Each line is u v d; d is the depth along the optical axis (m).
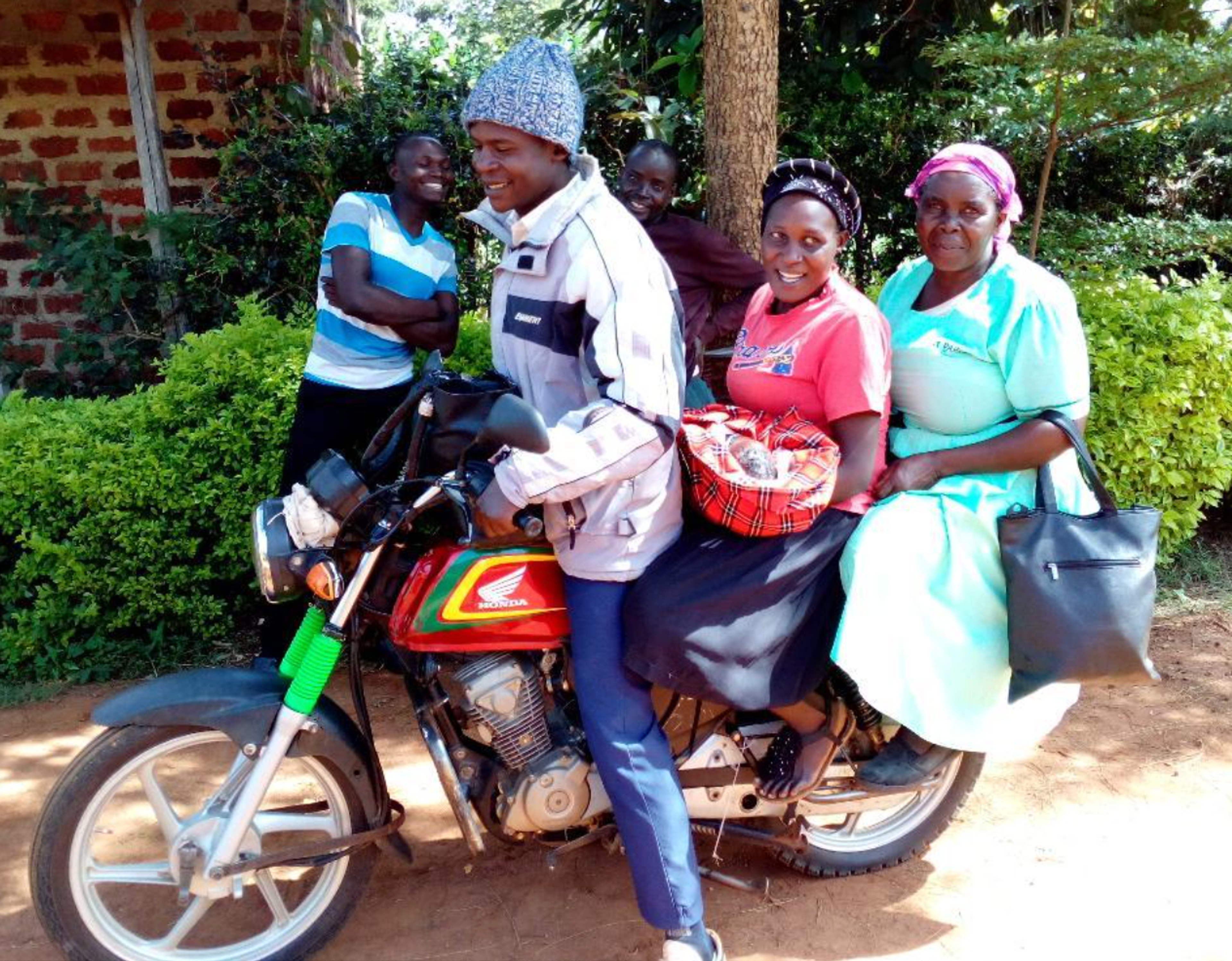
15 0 5.77
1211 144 6.23
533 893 2.83
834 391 2.35
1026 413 2.53
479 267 5.91
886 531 2.43
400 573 2.42
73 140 5.93
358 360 3.69
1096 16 5.77
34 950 2.60
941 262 2.57
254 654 4.23
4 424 4.11
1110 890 2.82
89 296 5.75
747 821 2.85
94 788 2.28
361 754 2.47
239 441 4.06
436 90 5.59
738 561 2.35
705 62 4.23
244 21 5.84
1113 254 5.29
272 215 5.50
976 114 5.04
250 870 2.36
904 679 2.40
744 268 3.96
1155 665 4.12
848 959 2.58
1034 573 2.35
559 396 2.33
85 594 4.09
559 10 6.61
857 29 5.86
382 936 2.67
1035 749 3.54
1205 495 4.50
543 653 2.49
